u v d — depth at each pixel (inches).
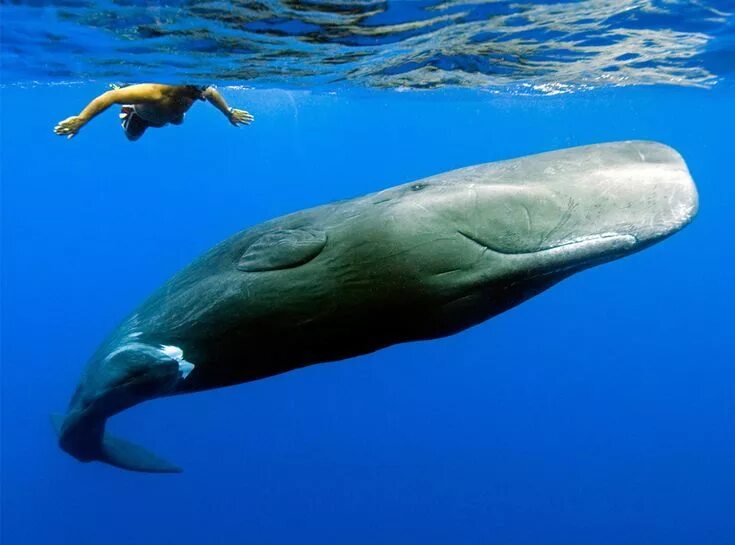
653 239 182.5
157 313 265.6
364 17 526.0
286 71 708.7
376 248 201.8
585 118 1556.3
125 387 270.8
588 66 783.1
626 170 196.9
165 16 499.8
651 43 679.7
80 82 810.8
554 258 187.9
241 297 227.1
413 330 211.5
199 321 243.6
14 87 971.3
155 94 379.2
